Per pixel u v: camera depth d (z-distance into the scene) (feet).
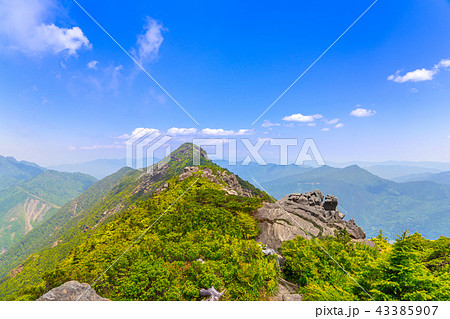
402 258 37.37
